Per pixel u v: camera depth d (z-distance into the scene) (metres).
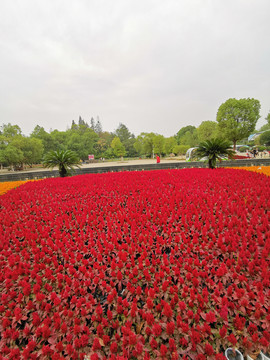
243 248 2.43
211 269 2.33
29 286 2.15
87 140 48.34
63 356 1.64
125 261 2.51
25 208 4.63
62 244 2.90
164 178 6.77
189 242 2.79
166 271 2.27
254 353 1.54
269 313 1.72
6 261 2.76
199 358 1.45
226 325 1.68
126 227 3.34
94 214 3.99
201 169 8.95
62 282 2.30
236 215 3.42
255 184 5.06
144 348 1.61
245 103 25.53
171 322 1.64
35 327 1.86
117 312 1.90
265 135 39.59
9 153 28.22
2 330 1.88
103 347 1.68
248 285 1.94
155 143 44.50
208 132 36.12
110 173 9.55
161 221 3.36
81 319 1.91
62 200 5.31
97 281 2.21
